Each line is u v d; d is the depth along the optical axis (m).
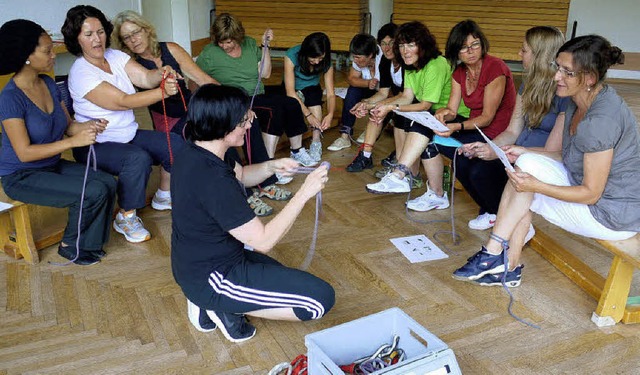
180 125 3.49
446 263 2.87
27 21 2.54
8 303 2.49
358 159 4.15
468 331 2.33
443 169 3.72
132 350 2.20
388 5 7.86
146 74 3.09
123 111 3.06
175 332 2.32
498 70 3.19
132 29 3.21
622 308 2.37
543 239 2.98
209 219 2.03
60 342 2.24
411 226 3.28
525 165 2.38
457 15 7.13
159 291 2.60
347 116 4.59
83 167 2.91
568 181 2.38
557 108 2.80
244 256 2.25
